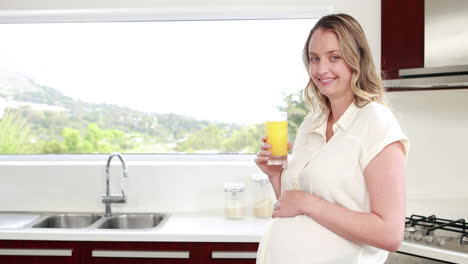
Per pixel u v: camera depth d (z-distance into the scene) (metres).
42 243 2.20
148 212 2.68
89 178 2.68
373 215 1.14
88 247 2.20
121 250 2.19
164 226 2.33
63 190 2.68
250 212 2.66
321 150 1.29
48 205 2.69
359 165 1.21
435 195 2.48
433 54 2.07
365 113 1.23
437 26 2.04
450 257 1.71
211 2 2.58
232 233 2.18
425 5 2.08
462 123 2.42
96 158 2.84
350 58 1.24
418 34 2.16
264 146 1.48
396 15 2.25
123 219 2.63
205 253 2.19
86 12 2.68
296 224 1.28
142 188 2.68
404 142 1.18
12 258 2.21
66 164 2.70
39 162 2.78
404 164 1.17
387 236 1.12
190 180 2.67
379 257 1.32
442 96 2.45
